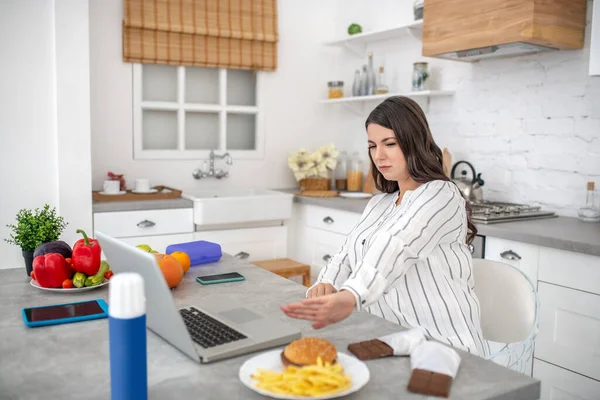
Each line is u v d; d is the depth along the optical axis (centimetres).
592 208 282
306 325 133
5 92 302
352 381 97
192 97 404
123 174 376
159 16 371
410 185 168
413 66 375
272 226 385
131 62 371
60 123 312
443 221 145
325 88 447
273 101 426
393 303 156
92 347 118
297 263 368
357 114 444
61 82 311
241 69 414
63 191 315
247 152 420
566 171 300
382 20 413
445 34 308
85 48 316
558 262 238
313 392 92
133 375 87
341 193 401
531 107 315
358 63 441
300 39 432
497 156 335
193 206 350
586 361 230
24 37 304
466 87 351
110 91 367
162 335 121
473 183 324
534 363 249
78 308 142
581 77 290
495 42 280
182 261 177
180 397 95
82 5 313
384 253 129
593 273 226
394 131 159
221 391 97
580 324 232
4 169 305
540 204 314
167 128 398
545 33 268
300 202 392
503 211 288
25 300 151
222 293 159
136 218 333
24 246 174
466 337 149
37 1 305
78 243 162
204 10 386
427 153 159
